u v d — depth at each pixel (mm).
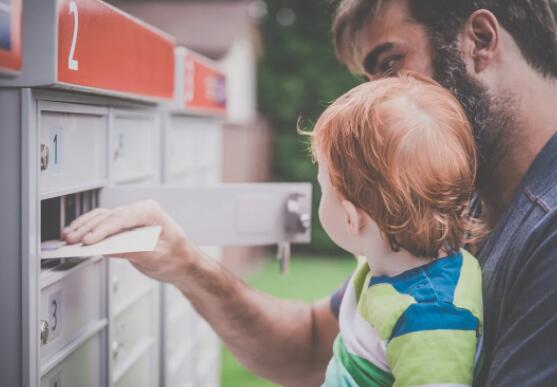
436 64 1296
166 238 1345
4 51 940
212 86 2715
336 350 1234
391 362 1057
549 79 1256
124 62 1420
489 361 1116
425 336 1022
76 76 1138
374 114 1113
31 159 1071
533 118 1229
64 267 1284
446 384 994
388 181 1087
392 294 1094
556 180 1121
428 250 1099
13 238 1078
